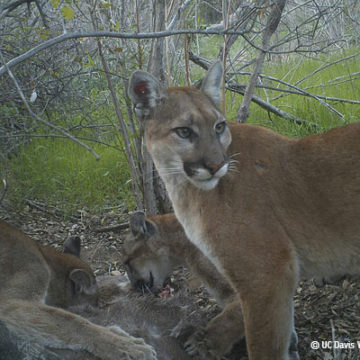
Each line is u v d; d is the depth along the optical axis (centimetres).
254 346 105
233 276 107
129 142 176
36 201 201
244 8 181
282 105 229
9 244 116
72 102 236
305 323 133
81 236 184
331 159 109
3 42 200
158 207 180
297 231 109
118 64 175
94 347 106
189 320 124
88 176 207
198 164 105
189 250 145
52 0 134
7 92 194
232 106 238
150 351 107
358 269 111
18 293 113
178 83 225
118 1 192
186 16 187
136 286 150
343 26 279
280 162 111
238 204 107
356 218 108
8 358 100
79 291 131
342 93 244
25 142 224
